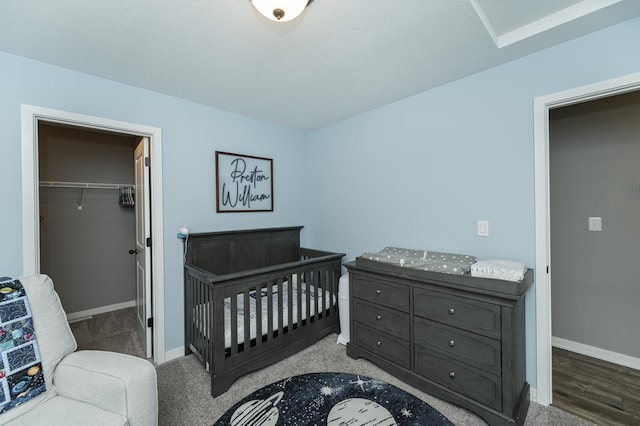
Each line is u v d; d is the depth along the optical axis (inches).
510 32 68.6
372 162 113.1
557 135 100.9
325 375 84.7
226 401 73.9
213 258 107.2
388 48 69.9
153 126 93.3
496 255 80.6
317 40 66.1
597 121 93.2
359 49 70.2
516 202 76.7
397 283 82.3
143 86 89.7
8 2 52.2
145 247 96.5
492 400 64.6
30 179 71.9
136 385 47.9
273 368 88.9
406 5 54.9
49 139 126.3
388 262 85.7
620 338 90.0
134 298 149.4
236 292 81.6
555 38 66.6
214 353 76.3
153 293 95.6
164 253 95.7
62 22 58.6
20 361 48.5
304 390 77.7
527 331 74.3
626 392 76.0
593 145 93.9
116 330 119.5
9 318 49.4
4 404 45.2
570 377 83.4
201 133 104.9
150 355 97.0
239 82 87.6
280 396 75.4
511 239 77.8
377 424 65.2
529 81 74.0
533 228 73.9
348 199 123.3
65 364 51.8
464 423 65.5
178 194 99.0
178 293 98.7
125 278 147.2
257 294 86.4
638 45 59.8
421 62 76.9
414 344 78.5
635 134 86.9
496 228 80.5
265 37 64.6
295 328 99.4
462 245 87.5
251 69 79.5
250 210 119.9
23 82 71.6
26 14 55.8
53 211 128.1
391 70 81.1
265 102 104.0
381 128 109.3
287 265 94.3
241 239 115.4
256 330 86.7
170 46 67.9
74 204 133.2
